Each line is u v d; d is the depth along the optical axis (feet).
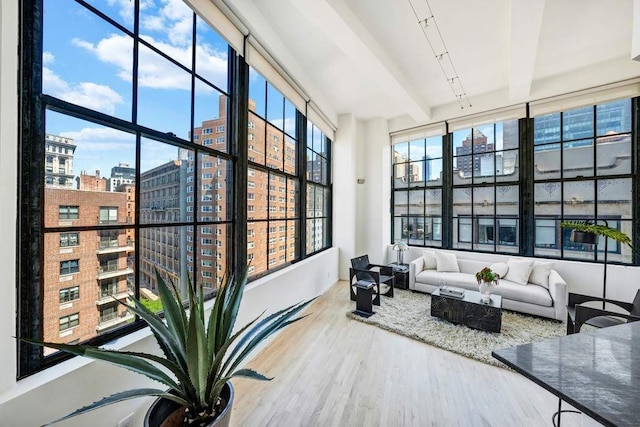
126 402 4.43
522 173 13.46
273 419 5.41
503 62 10.82
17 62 3.41
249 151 8.73
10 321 3.26
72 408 3.67
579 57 10.54
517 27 7.70
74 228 4.17
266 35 8.48
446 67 11.19
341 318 10.82
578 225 10.07
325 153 16.51
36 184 3.68
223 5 6.65
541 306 10.34
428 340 8.71
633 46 6.86
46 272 3.84
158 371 3.52
